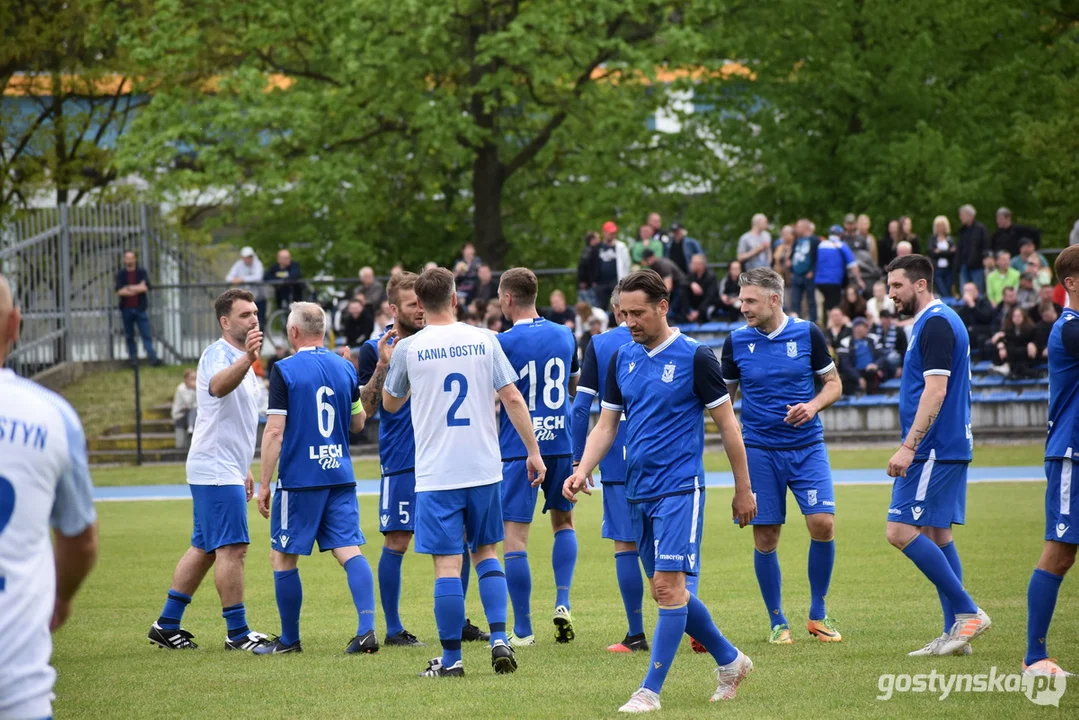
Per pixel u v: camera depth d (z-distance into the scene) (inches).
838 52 1844.2
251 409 468.8
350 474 450.6
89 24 1795.0
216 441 457.1
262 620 526.9
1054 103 1871.3
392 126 1772.9
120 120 2012.8
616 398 354.9
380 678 381.1
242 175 1716.3
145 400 1533.0
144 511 1004.6
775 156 1884.8
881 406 1365.7
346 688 365.1
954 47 1909.4
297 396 441.1
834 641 430.9
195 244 1915.6
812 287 1395.2
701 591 562.9
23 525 193.5
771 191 1927.9
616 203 1790.1
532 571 653.9
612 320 1323.8
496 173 1855.3
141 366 1652.3
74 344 1594.5
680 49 1664.6
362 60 1578.5
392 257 1990.7
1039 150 1763.0
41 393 200.4
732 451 340.8
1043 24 1964.8
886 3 1849.2
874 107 1893.5
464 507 390.6
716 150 2033.7
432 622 509.4
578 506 998.4
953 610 404.8
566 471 474.0
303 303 456.1
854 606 510.3
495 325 1251.8
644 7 1686.8
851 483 1058.7
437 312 399.5
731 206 1936.5
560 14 1606.8
